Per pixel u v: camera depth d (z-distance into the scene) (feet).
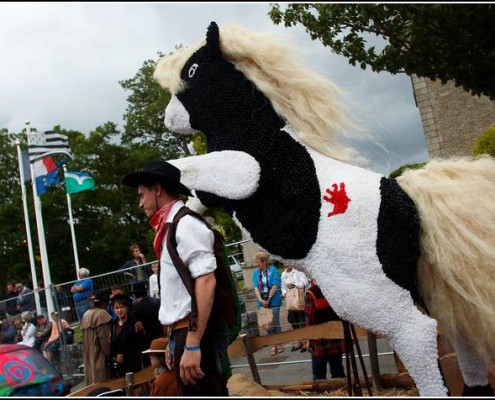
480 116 57.00
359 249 10.03
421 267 10.35
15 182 129.18
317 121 11.09
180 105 12.18
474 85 15.60
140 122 125.08
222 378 9.98
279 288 25.35
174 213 9.95
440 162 11.02
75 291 25.16
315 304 18.03
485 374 11.01
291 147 11.02
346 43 16.38
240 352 16.49
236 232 57.16
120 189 125.18
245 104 11.46
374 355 15.60
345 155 11.00
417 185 10.47
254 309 28.58
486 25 13.75
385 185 10.48
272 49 11.35
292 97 11.22
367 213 10.16
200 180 11.28
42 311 25.34
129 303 19.77
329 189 10.43
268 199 10.85
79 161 122.52
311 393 16.12
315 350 18.49
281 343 16.35
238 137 11.28
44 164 59.36
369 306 9.94
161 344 13.97
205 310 9.12
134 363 19.02
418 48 14.96
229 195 11.02
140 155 122.31
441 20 13.87
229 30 11.92
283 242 10.62
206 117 11.77
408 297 10.04
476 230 10.05
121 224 125.90
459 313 10.29
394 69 16.05
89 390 12.72
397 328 9.93
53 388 8.85
